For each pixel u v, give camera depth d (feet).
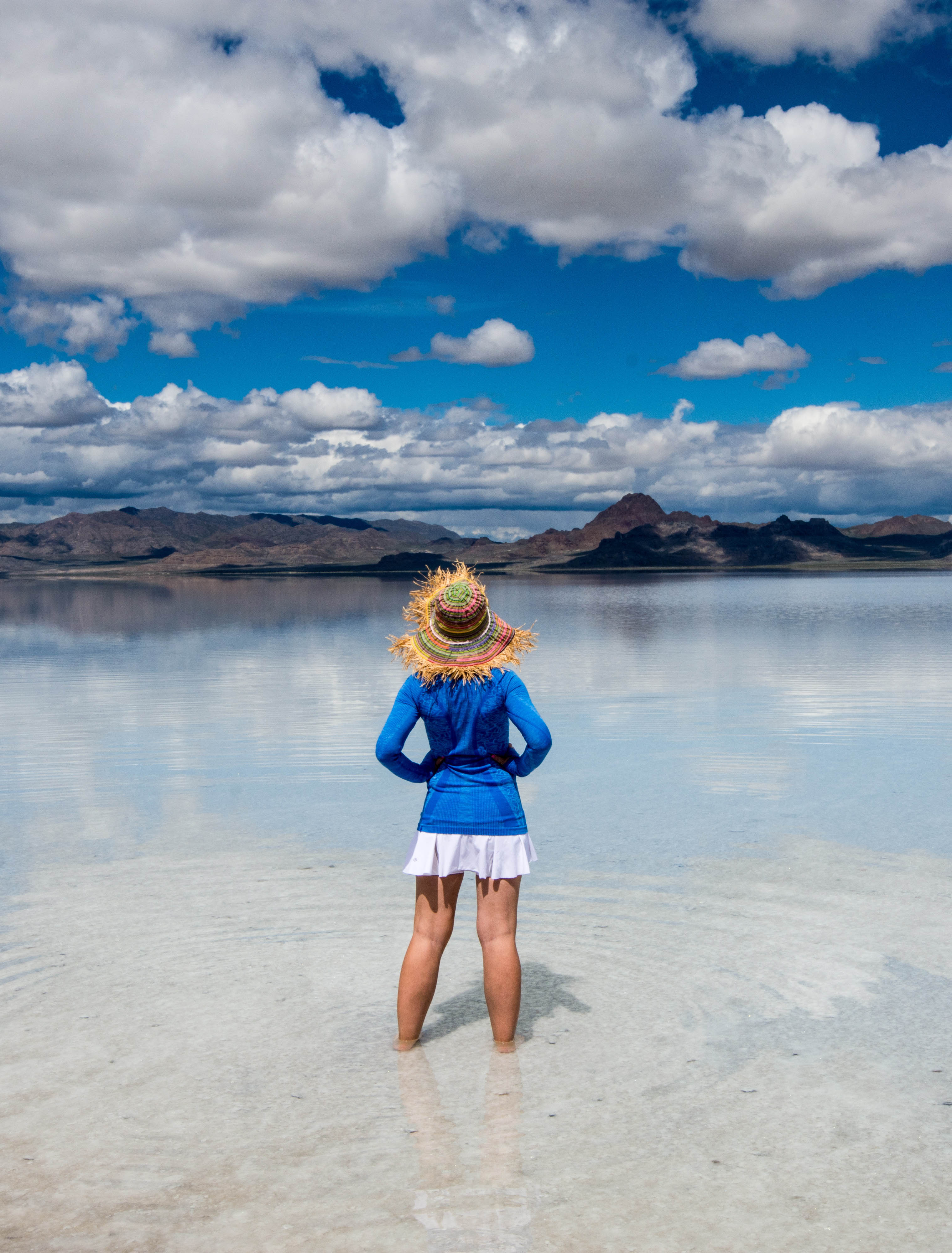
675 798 23.09
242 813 22.13
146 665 57.41
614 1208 7.77
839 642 69.36
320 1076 10.10
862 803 22.30
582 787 24.35
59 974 12.83
